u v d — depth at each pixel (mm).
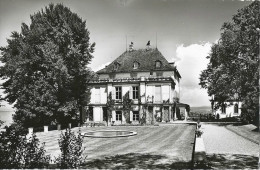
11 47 38250
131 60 55375
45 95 34969
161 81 47469
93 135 27000
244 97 22562
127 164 13320
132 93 48781
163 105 46688
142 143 21344
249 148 17078
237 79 20172
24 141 10734
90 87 50656
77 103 42000
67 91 38000
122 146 19828
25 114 35250
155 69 52312
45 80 36562
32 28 39031
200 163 11812
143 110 47281
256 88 18406
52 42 36094
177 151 17078
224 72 23578
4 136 10195
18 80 35750
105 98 49906
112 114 48750
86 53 41562
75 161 10594
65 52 37688
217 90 34406
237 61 20641
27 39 36969
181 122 44250
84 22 41438
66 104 37531
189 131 30312
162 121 46312
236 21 21766
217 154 15039
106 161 14172
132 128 37562
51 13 39250
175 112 51312
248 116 35000
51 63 35625
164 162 13656
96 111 49781
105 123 48031
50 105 36125
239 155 14680
